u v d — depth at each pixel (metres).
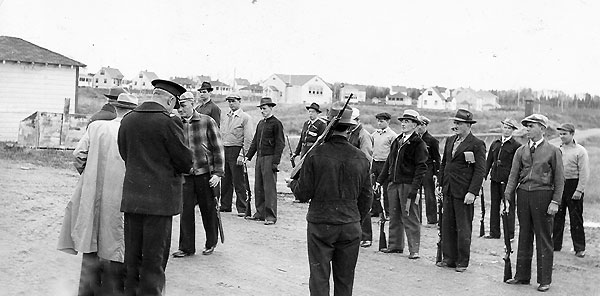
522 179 7.29
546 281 7.06
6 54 22.48
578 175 9.44
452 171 7.94
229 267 7.21
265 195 10.44
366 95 76.75
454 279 7.42
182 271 6.93
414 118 8.48
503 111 59.75
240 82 57.28
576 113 61.91
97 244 5.55
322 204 5.13
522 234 7.32
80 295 5.55
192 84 20.70
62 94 23.88
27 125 20.64
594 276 7.87
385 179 8.98
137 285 5.30
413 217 8.52
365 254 8.73
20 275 6.13
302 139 12.09
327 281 5.13
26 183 12.93
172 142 5.26
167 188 5.29
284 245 8.62
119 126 5.51
